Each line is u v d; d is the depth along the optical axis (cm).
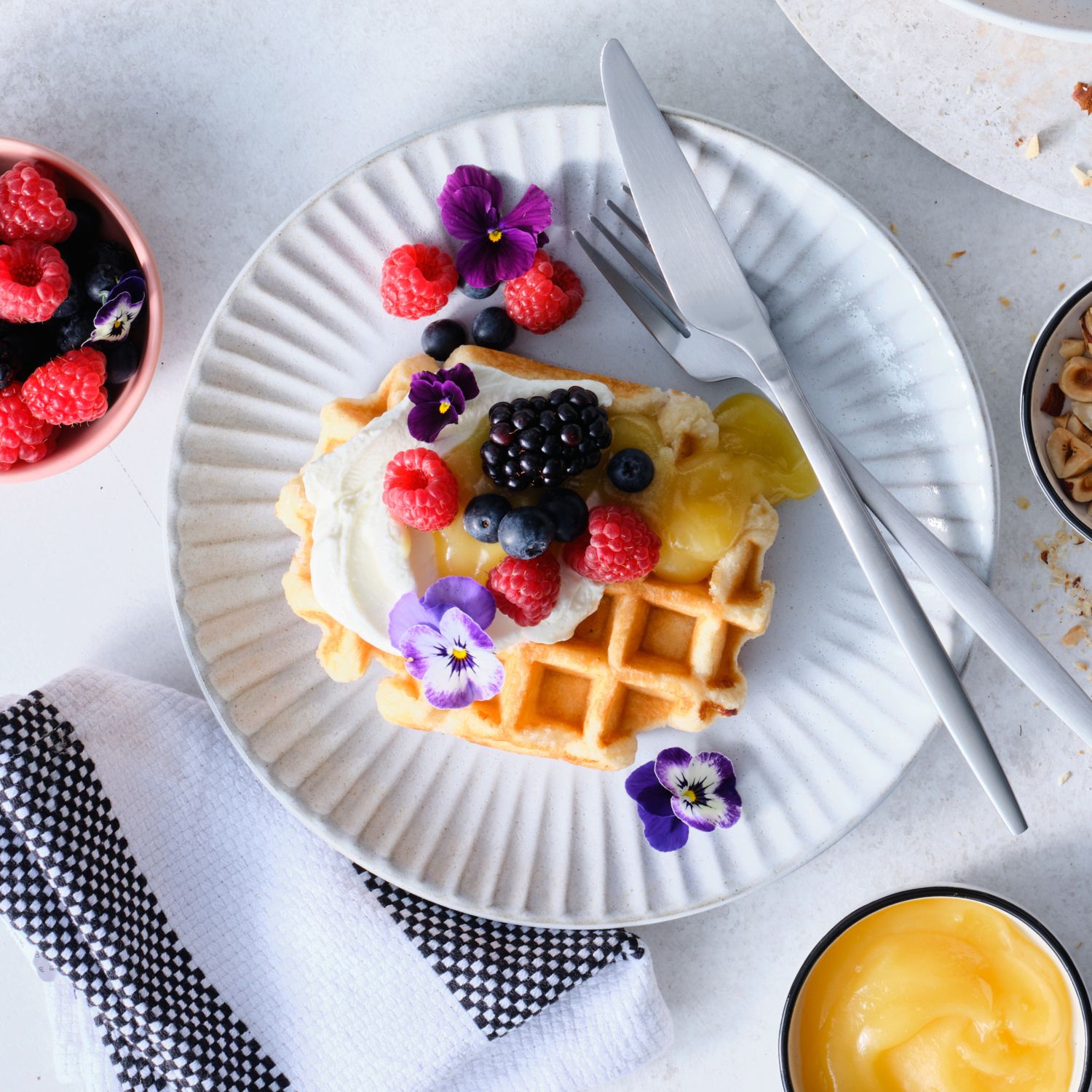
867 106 85
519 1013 86
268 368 85
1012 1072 86
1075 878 87
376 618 82
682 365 83
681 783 85
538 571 80
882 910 87
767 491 83
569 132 82
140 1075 87
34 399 83
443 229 84
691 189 81
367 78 85
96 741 86
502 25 85
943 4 82
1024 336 85
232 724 85
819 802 85
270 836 87
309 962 87
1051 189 83
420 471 80
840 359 84
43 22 86
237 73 86
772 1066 88
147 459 88
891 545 84
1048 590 86
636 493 82
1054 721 86
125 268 84
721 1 85
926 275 85
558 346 85
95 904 85
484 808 86
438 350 84
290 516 84
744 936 88
